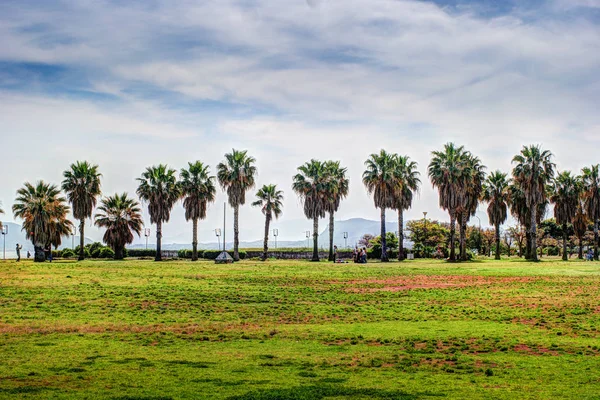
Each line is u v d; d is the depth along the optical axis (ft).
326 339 51.34
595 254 277.85
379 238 297.94
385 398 32.58
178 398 32.07
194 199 268.41
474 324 60.23
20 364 40.50
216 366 40.50
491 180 275.59
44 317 63.31
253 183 265.54
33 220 231.91
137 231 282.36
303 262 237.04
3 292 88.22
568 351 46.32
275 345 48.47
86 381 35.78
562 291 95.09
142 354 44.42
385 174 245.65
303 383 35.91
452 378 37.52
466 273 146.41
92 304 74.90
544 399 32.53
